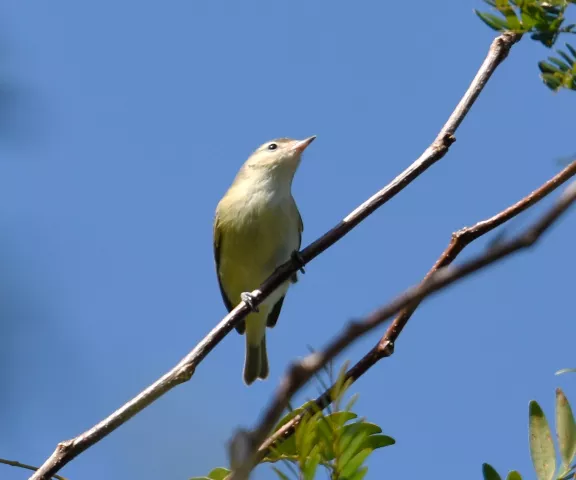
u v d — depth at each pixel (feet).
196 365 23.09
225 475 17.90
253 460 9.20
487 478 16.81
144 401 21.70
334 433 14.76
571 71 20.34
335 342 8.34
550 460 16.70
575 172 15.70
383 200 26.63
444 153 25.45
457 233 19.07
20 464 20.34
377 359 18.66
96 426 20.98
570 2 20.59
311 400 15.11
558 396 17.17
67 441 20.97
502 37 25.07
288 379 8.55
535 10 20.59
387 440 17.33
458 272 8.27
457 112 25.34
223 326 24.56
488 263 8.28
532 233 8.35
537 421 17.12
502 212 19.38
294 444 16.12
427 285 8.24
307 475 14.56
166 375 22.17
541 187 16.07
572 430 16.81
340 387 14.85
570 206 8.38
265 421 8.86
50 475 20.68
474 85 25.16
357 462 14.71
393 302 8.27
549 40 20.71
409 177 26.30
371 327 8.27
